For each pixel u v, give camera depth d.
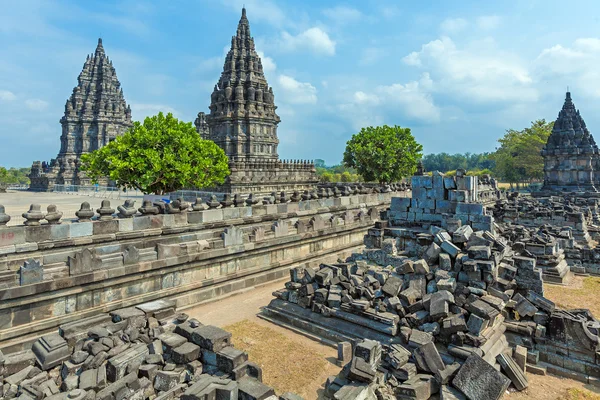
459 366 9.47
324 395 9.54
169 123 39.28
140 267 14.62
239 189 52.16
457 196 17.80
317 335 12.97
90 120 84.06
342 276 14.02
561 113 48.03
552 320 11.02
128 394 8.57
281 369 10.88
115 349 9.80
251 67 66.31
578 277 19.88
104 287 13.77
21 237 12.80
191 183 40.00
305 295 13.92
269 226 22.55
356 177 104.88
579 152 45.62
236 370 9.21
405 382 9.23
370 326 11.76
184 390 8.83
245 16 68.88
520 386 9.63
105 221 15.16
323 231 24.05
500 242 14.10
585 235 25.62
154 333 11.04
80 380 8.72
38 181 72.75
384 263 16.02
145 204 17.28
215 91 66.50
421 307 11.48
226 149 64.06
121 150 35.16
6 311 11.35
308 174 64.75
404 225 19.47
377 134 62.59
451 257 13.15
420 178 19.30
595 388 9.77
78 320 11.77
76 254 12.93
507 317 12.08
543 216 27.75
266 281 20.11
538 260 19.39
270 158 67.25
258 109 65.44
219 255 17.62
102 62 87.44
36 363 9.55
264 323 14.41
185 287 16.30
